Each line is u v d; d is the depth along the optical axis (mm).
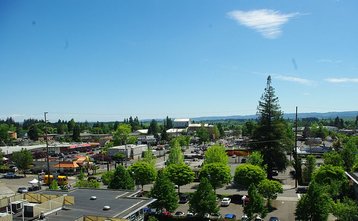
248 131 197750
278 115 93625
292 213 58750
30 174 106688
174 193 55750
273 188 61000
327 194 51250
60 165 107125
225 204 64250
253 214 54000
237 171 70750
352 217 44000
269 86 94688
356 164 80250
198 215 54500
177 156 90938
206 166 70812
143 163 73000
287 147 92812
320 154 129500
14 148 141625
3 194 45312
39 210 37938
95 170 107938
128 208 41062
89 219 36406
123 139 173625
